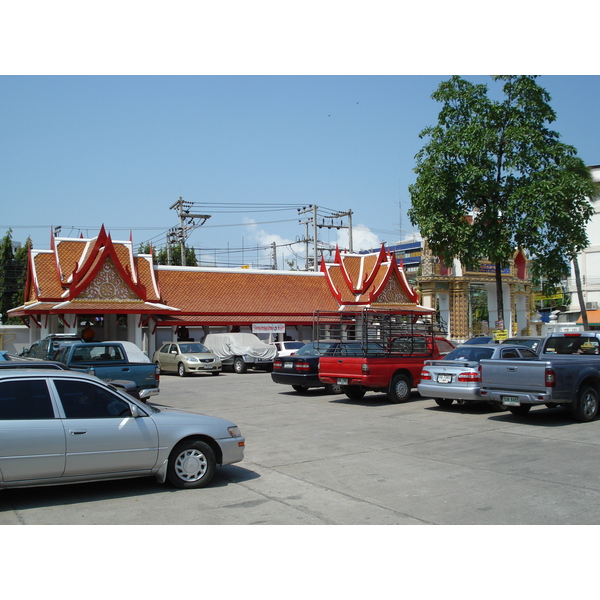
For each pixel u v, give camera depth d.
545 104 22.48
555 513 6.66
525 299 47.00
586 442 10.74
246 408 15.90
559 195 21.33
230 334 31.06
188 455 7.80
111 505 7.06
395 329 16.89
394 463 9.19
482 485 7.84
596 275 56.75
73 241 32.78
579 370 12.76
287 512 6.75
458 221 22.83
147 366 14.86
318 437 11.48
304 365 18.56
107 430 7.24
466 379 14.07
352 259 41.62
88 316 34.34
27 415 6.95
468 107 22.80
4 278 49.94
